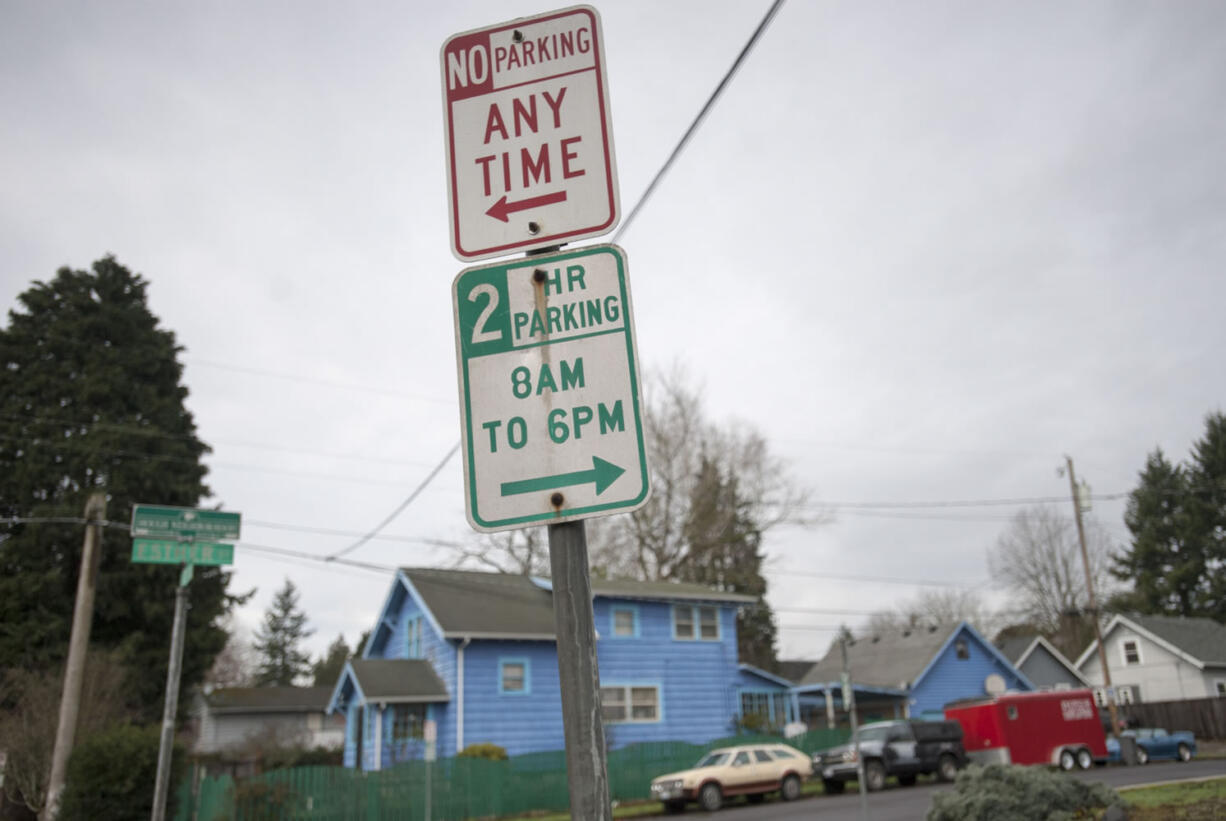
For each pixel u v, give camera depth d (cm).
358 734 2555
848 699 1267
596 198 279
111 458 2886
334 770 1991
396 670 2498
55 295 3122
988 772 1215
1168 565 5775
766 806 2136
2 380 2922
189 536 1554
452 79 297
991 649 3641
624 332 258
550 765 2262
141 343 3155
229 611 3016
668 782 2152
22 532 2753
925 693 3391
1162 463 6034
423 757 2348
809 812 1883
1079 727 2577
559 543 245
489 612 2600
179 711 2819
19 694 2188
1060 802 1171
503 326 264
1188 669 4022
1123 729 3344
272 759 3191
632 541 3706
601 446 250
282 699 4453
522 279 268
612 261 265
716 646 2947
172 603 2838
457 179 286
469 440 256
